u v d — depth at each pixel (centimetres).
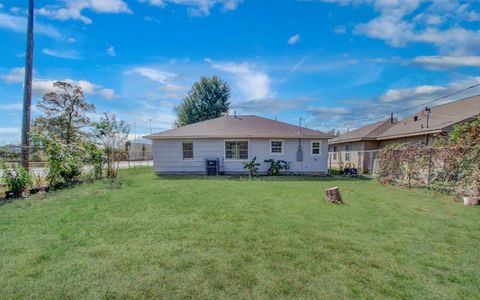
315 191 865
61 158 887
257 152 1459
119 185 933
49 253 355
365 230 464
